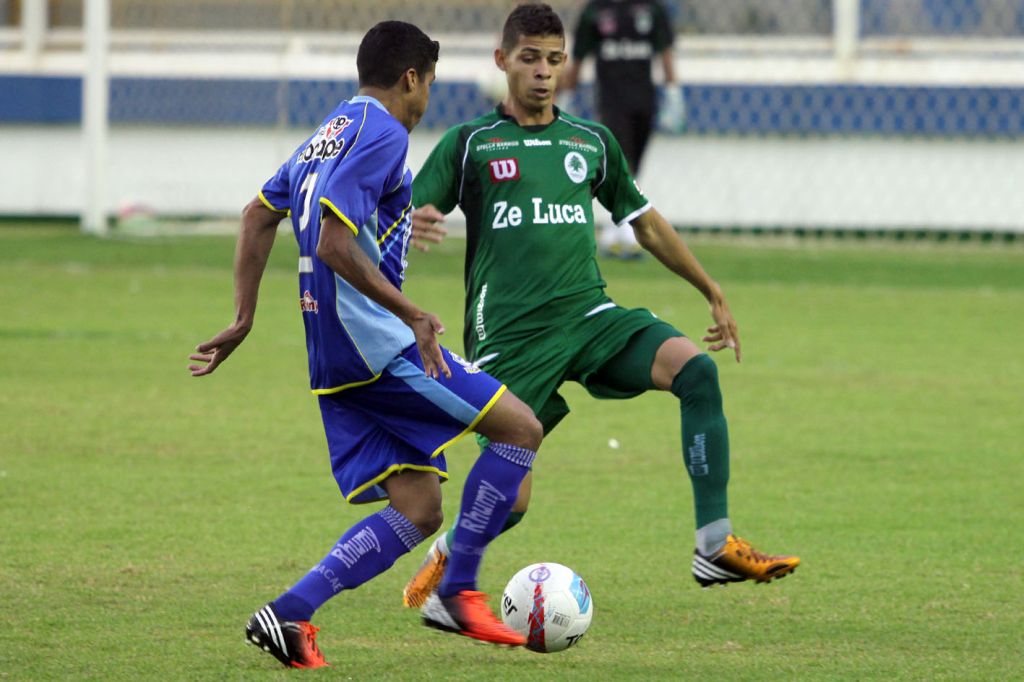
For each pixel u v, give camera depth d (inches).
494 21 2351.1
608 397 652.1
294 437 944.9
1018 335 1387.8
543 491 818.8
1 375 1128.8
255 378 1144.2
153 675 509.7
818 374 1188.5
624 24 1801.2
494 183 649.6
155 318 1409.9
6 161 2253.9
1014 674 521.7
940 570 667.4
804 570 668.1
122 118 2228.1
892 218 2149.4
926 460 899.4
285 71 2289.6
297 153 556.4
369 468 542.6
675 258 674.2
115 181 2237.9
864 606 612.1
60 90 2226.9
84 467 851.4
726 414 1036.5
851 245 2112.5
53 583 625.3
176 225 2222.0
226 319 1408.7
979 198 2135.8
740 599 623.2
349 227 506.6
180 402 1047.0
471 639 558.3
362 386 534.3
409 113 551.2
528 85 650.8
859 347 1315.2
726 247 2075.5
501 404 542.3
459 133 657.0
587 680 512.4
